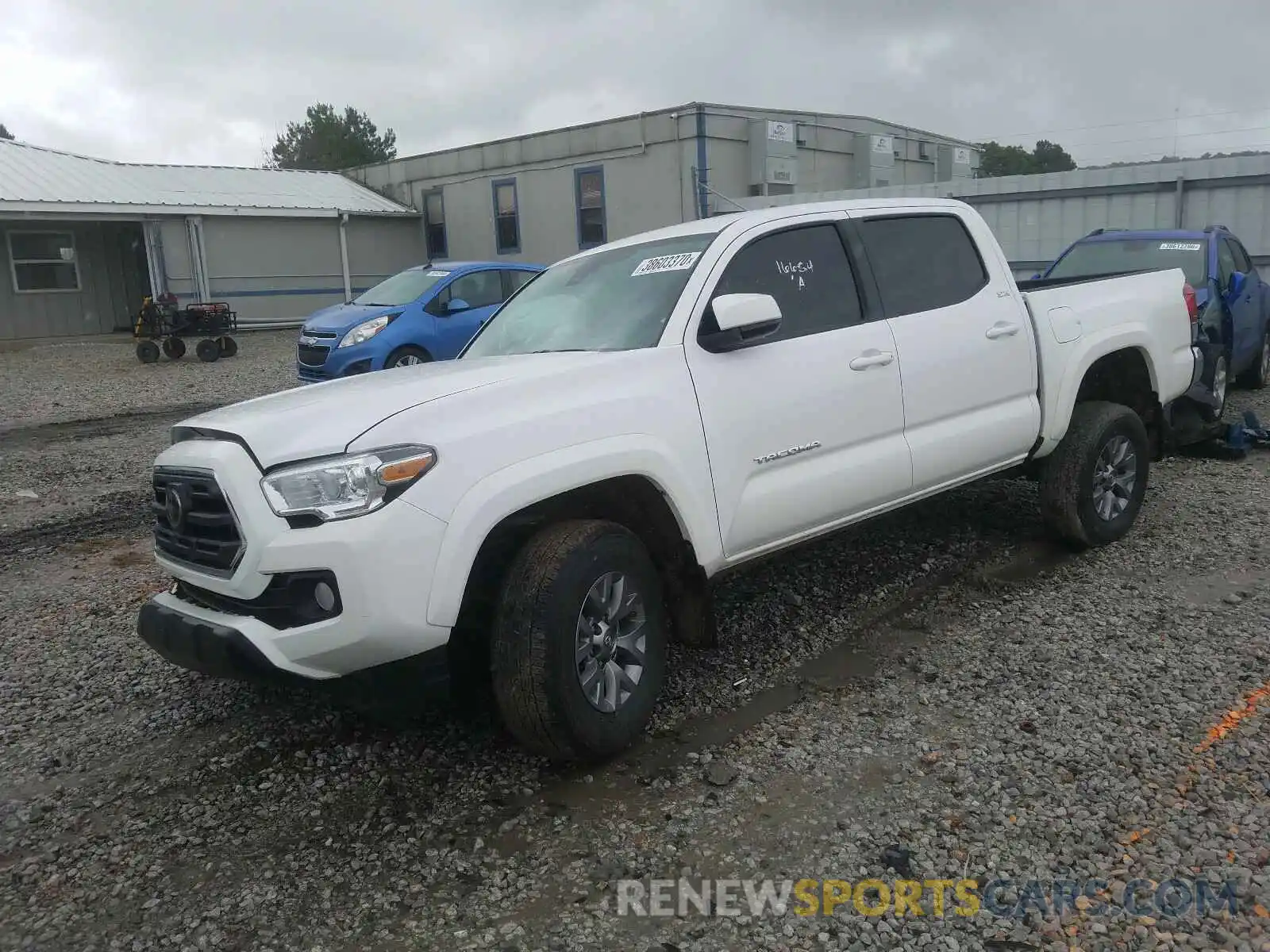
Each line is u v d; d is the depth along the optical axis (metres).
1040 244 16.41
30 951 2.84
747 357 4.20
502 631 3.46
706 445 3.97
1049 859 3.01
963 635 4.73
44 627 5.42
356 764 3.83
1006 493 7.08
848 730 3.87
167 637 3.57
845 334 4.56
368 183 30.33
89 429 11.81
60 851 3.33
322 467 3.25
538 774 3.69
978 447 5.10
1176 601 5.00
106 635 5.26
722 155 22.56
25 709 4.42
